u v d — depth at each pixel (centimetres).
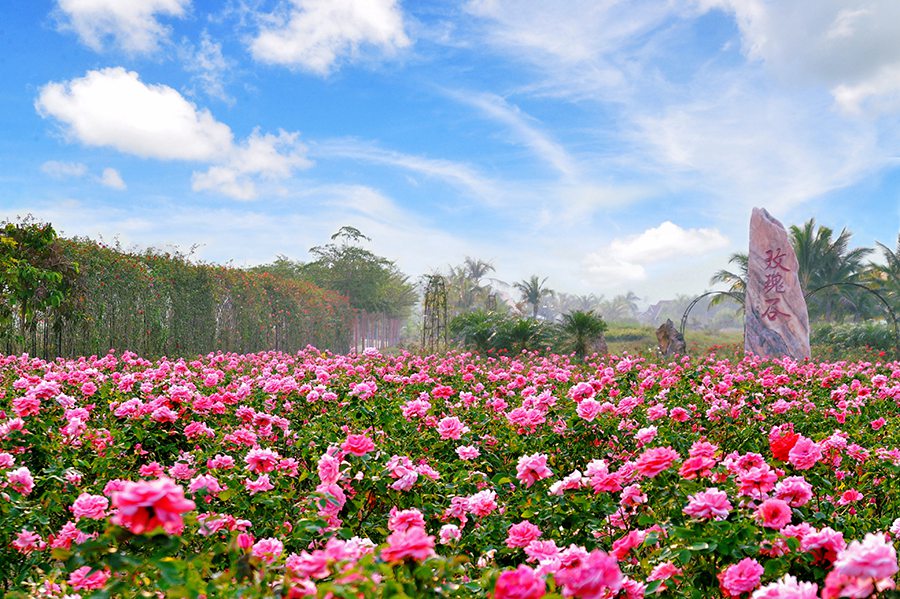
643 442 458
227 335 1830
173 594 195
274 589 198
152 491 175
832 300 4025
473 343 1981
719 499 257
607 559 196
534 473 348
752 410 621
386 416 524
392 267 4175
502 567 288
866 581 187
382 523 336
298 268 3934
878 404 708
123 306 1373
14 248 1014
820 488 366
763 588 196
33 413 446
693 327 9031
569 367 1252
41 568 297
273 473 375
